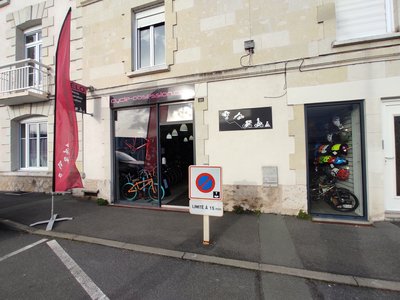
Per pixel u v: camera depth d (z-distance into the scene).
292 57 5.11
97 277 2.93
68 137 5.13
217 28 5.67
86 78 7.04
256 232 4.21
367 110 4.70
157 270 3.09
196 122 5.73
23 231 4.58
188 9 5.93
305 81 5.02
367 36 4.82
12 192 8.16
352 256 3.30
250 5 5.44
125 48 6.53
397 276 2.83
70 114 5.20
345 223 4.61
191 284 2.78
